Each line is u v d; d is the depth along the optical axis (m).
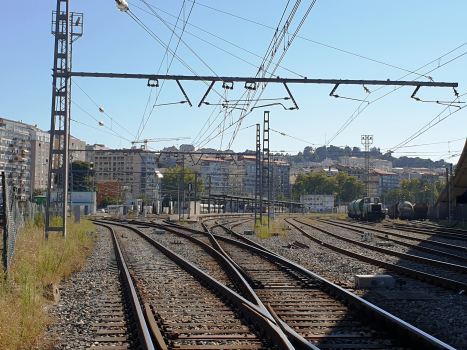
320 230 35.50
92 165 109.62
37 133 147.25
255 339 7.23
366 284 11.62
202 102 18.38
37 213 28.88
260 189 37.75
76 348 6.91
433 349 6.50
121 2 14.32
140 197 141.38
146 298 10.36
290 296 10.59
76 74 19.52
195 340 7.21
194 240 25.53
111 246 23.39
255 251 19.70
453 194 54.19
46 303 9.84
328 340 7.28
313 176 169.50
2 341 6.74
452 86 18.33
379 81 18.22
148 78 18.20
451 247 23.08
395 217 65.50
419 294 10.87
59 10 19.81
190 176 118.69
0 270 11.35
